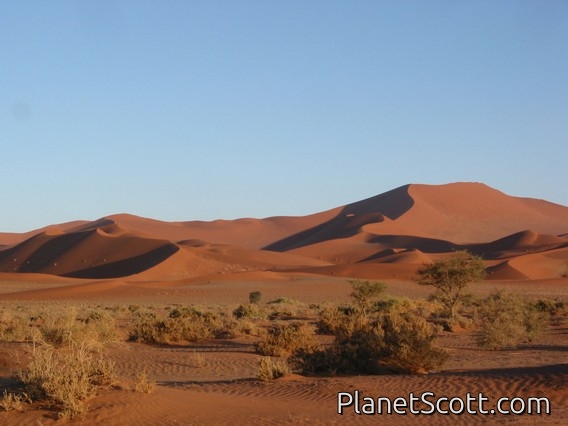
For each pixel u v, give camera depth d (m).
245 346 27.95
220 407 12.10
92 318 34.25
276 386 15.62
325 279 97.62
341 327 22.78
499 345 26.72
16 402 10.77
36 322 35.84
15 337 24.20
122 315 46.69
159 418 10.70
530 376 15.44
